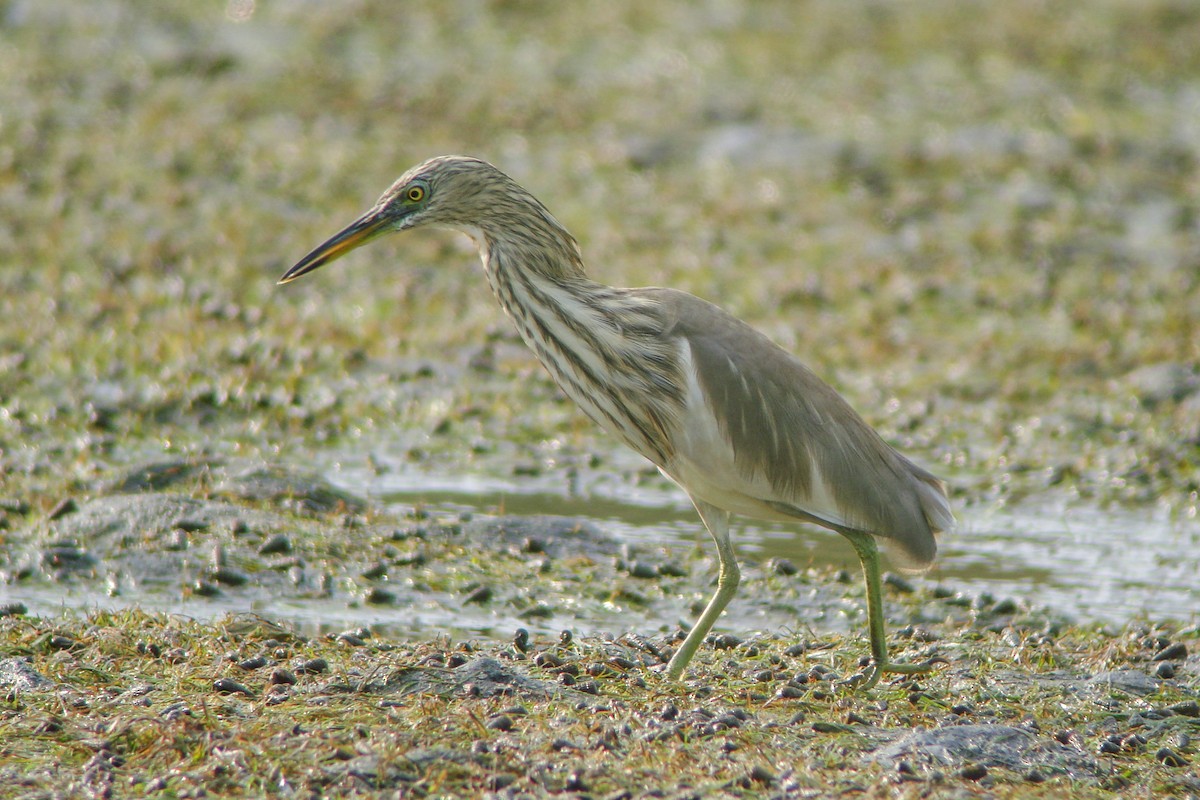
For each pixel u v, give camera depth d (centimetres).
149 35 2942
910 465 1012
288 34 3012
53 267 1872
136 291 1827
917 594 1155
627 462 1466
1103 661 1008
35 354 1608
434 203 1020
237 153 2353
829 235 2183
